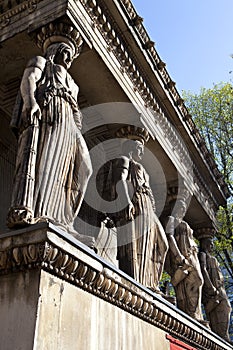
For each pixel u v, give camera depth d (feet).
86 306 14.46
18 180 15.30
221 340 30.50
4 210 25.54
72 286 13.98
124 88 25.11
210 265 36.86
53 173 16.14
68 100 18.06
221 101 54.24
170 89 29.68
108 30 23.75
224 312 34.88
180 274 29.27
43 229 12.88
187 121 32.55
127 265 22.29
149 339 19.13
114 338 15.90
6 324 12.34
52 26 20.45
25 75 17.51
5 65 23.89
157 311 19.93
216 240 46.57
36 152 16.24
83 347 13.66
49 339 12.16
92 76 24.39
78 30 20.88
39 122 16.84
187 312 28.96
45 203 15.58
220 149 52.37
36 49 22.67
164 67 28.25
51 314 12.56
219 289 35.63
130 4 24.44
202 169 37.09
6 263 13.17
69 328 13.19
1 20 22.61
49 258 12.86
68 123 17.40
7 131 27.22
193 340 24.93
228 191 43.06
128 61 25.66
